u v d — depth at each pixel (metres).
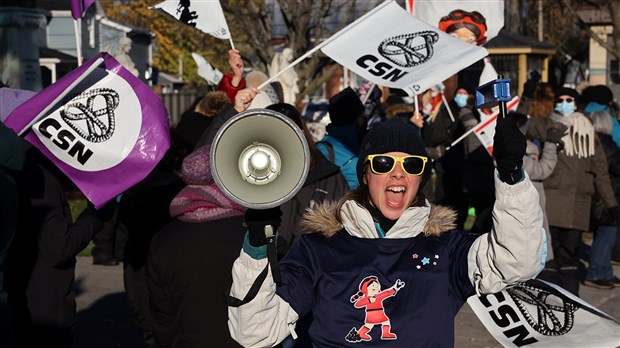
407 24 6.31
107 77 5.15
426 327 3.43
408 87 6.07
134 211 5.64
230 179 3.00
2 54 17.66
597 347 3.58
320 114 20.20
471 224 13.56
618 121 11.94
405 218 3.47
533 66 24.06
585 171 9.40
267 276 3.11
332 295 3.44
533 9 35.09
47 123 5.05
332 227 3.52
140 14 40.47
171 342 4.54
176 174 5.68
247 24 26.75
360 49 6.25
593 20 39.50
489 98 3.16
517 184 3.12
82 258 11.41
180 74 43.31
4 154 4.25
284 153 3.02
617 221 9.70
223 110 5.71
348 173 6.66
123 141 5.12
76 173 5.09
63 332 5.01
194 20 6.87
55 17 30.09
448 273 3.48
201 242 4.39
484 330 8.05
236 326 3.23
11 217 4.37
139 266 5.69
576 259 11.29
